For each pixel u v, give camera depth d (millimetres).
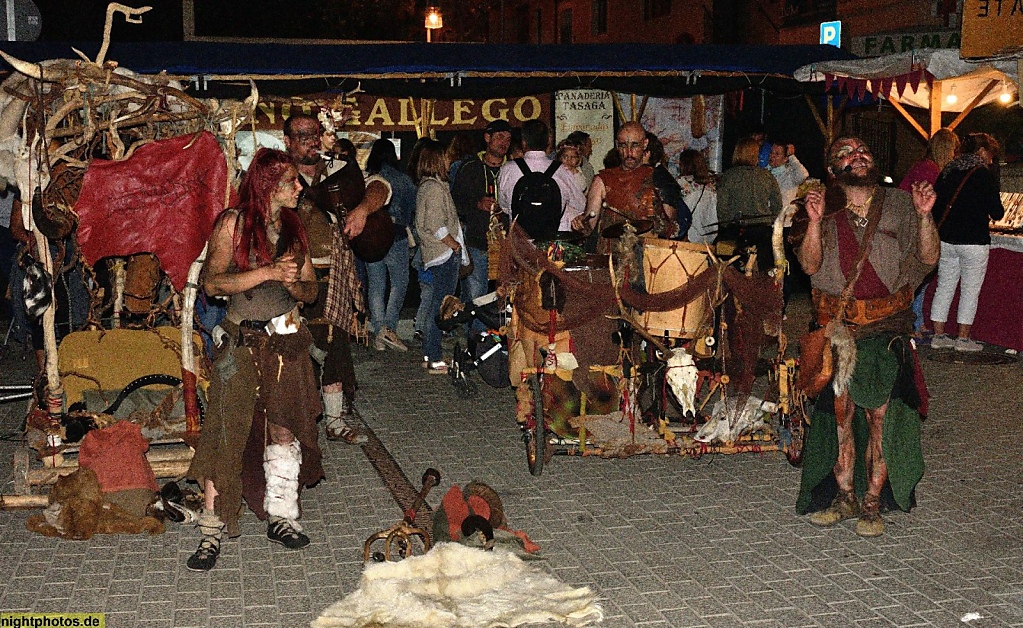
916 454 5699
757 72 11961
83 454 5738
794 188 11289
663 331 6375
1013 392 8664
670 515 5879
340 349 7121
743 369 6555
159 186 5824
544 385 6785
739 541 5520
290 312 5207
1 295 11820
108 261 6797
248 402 5148
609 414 6914
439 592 4805
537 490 6281
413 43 12164
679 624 4586
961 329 10141
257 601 4793
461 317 8367
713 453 6570
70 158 5715
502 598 4750
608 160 10320
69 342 6395
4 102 5566
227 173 5914
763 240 9023
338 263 6645
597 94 12961
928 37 15453
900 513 5949
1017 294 9766
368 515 5902
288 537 5379
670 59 11750
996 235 10023
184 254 5898
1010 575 5102
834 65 10695
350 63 11008
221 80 10695
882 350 5586
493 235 8086
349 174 7020
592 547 5426
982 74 9891
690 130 13344
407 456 6941
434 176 8906
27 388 7668
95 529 5527
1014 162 14344
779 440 6613
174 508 5578
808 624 4590
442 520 5477
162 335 6426
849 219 5547
